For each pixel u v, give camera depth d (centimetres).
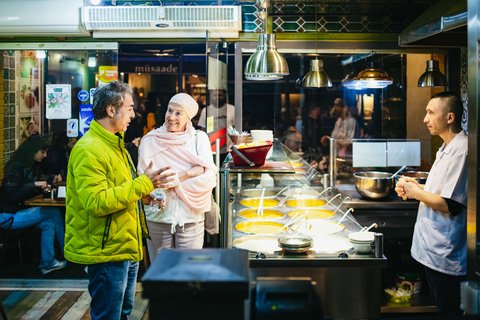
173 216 331
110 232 252
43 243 463
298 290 125
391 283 404
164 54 702
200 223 347
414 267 398
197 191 333
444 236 284
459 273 282
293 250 237
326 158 593
